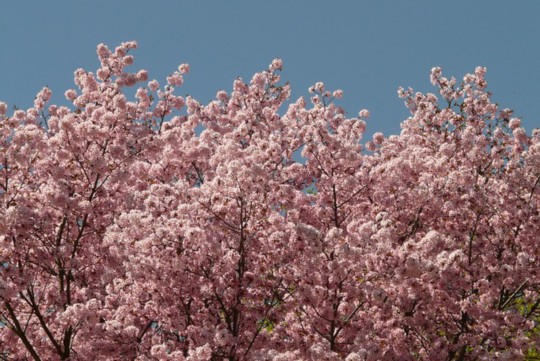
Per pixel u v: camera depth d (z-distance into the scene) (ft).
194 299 54.65
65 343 55.47
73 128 55.52
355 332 51.03
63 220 57.72
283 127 77.56
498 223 59.88
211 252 51.29
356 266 46.85
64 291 57.11
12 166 56.65
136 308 53.57
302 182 68.49
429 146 72.02
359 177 60.80
